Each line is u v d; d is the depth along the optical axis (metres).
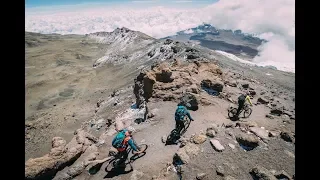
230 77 22.50
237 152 9.16
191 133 10.87
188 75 17.59
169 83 16.45
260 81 24.70
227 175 7.96
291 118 13.34
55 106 42.97
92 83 55.22
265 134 10.45
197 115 12.91
